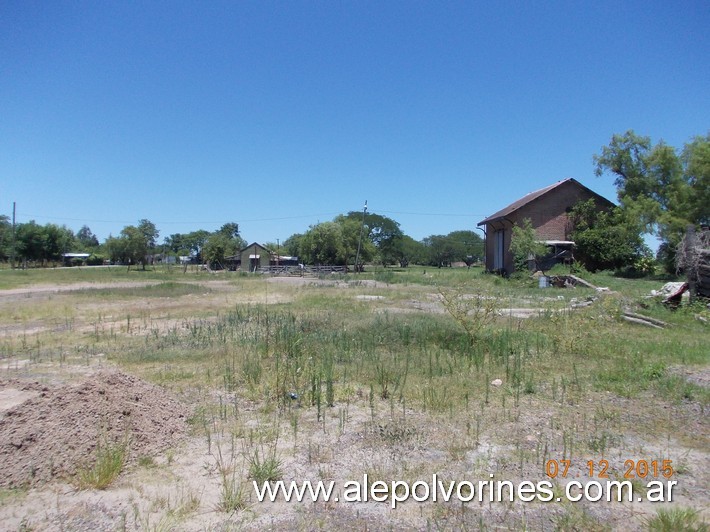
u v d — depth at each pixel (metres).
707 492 3.98
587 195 35.84
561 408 6.00
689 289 15.05
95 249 99.94
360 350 9.18
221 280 37.75
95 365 8.37
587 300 15.62
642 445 4.89
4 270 54.31
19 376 7.48
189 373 7.69
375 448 4.80
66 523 3.49
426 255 93.50
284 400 6.25
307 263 59.06
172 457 4.61
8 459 4.17
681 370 7.77
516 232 32.50
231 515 3.61
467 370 7.77
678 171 34.03
